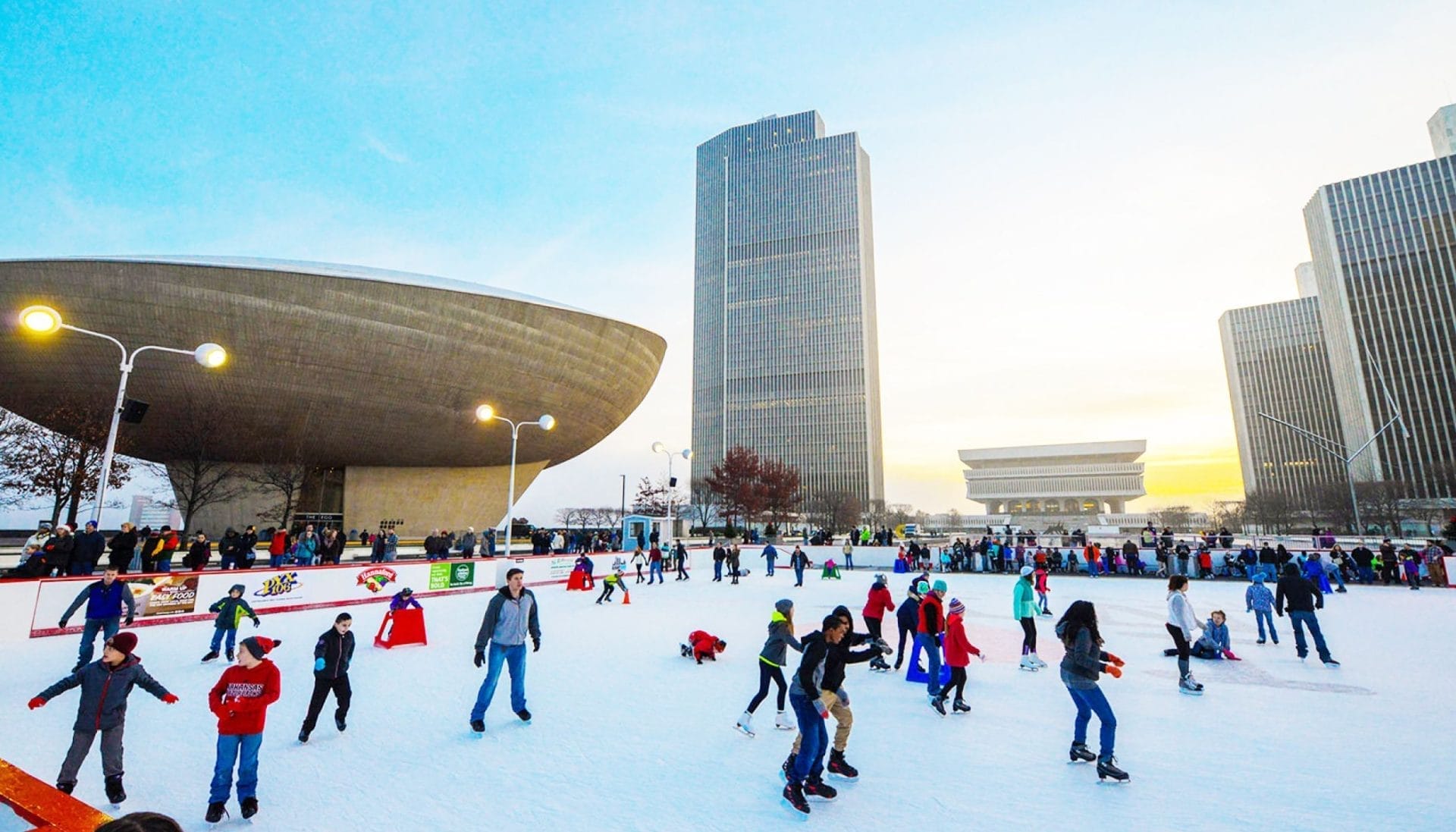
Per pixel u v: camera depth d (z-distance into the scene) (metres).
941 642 8.52
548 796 5.37
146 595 13.62
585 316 35.16
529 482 43.25
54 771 5.89
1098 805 5.22
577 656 11.27
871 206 156.00
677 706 8.17
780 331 140.50
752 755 6.39
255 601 15.38
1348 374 99.88
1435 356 91.06
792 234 144.50
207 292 26.27
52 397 27.28
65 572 13.55
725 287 148.00
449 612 16.84
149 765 5.98
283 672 9.90
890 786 5.61
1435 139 107.00
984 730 7.21
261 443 30.73
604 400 40.22
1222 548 36.47
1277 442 132.62
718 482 63.06
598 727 7.28
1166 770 6.00
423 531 37.56
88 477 26.23
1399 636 13.37
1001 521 120.06
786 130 151.00
